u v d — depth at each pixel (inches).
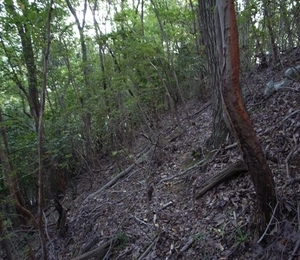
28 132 310.5
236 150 184.5
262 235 114.7
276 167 145.6
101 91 283.4
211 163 193.6
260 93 227.8
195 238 145.3
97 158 359.6
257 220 125.6
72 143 322.7
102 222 227.1
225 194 157.6
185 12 397.7
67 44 332.8
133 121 326.0
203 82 370.3
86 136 335.3
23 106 348.8
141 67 281.6
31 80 299.3
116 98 290.4
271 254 110.8
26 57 275.3
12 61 278.8
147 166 258.4
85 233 232.8
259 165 109.3
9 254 203.8
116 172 315.9
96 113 305.7
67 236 247.6
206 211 159.8
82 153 348.2
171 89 355.9
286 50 253.4
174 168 233.1
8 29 193.3
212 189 169.5
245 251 121.9
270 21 207.6
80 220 253.8
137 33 288.2
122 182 274.7
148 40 283.0
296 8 197.8
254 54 297.0
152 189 213.8
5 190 260.8
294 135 152.3
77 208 289.4
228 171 163.5
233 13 97.1
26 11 162.1
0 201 215.2
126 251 175.3
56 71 359.6
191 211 168.9
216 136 207.6
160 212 185.8
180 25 436.8
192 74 379.6
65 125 319.0
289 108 179.9
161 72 330.0
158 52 295.3
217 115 205.8
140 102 291.3
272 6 224.2
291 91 193.8
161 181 220.7
